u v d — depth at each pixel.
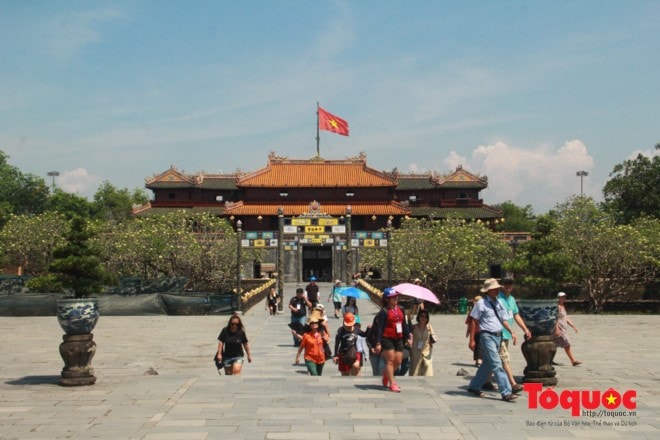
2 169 126.75
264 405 14.16
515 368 22.73
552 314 16.62
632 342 30.55
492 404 14.45
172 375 19.02
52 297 43.91
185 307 45.09
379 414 13.35
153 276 64.88
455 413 13.56
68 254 22.12
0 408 14.18
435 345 29.70
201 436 11.76
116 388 16.44
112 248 62.28
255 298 56.69
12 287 50.97
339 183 108.81
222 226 68.88
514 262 20.22
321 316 20.78
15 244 65.19
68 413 13.64
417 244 64.19
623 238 57.22
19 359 24.55
